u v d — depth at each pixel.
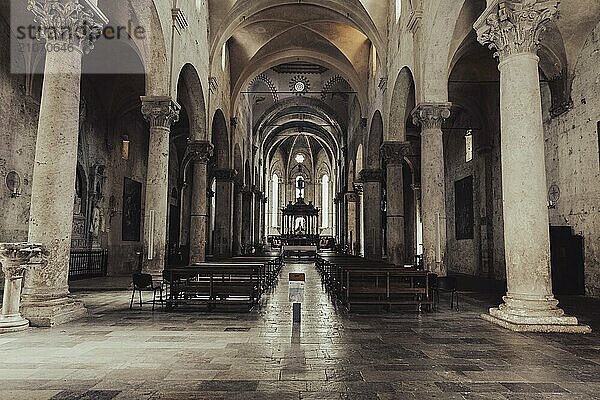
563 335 8.03
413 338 7.78
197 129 20.81
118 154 24.02
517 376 5.51
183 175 32.69
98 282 18.12
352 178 36.69
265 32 27.09
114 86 22.42
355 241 37.69
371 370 5.75
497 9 9.27
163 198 15.06
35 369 5.70
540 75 16.50
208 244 35.12
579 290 14.59
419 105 15.09
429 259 14.49
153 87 15.09
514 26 9.11
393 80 19.80
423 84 15.05
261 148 46.03
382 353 6.67
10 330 7.95
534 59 9.14
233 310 10.97
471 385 5.15
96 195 21.33
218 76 23.92
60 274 9.09
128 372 5.58
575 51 14.73
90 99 21.08
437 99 14.97
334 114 39.75
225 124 26.36
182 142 31.92
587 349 6.95
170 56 15.32
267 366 5.89
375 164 26.98
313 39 28.22
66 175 9.11
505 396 4.79
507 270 9.19
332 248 47.56
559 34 14.55
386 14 21.27
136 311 10.70
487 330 8.52
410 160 33.97
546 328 8.31
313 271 25.47
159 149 15.05
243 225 36.94
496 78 20.45
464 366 5.96
